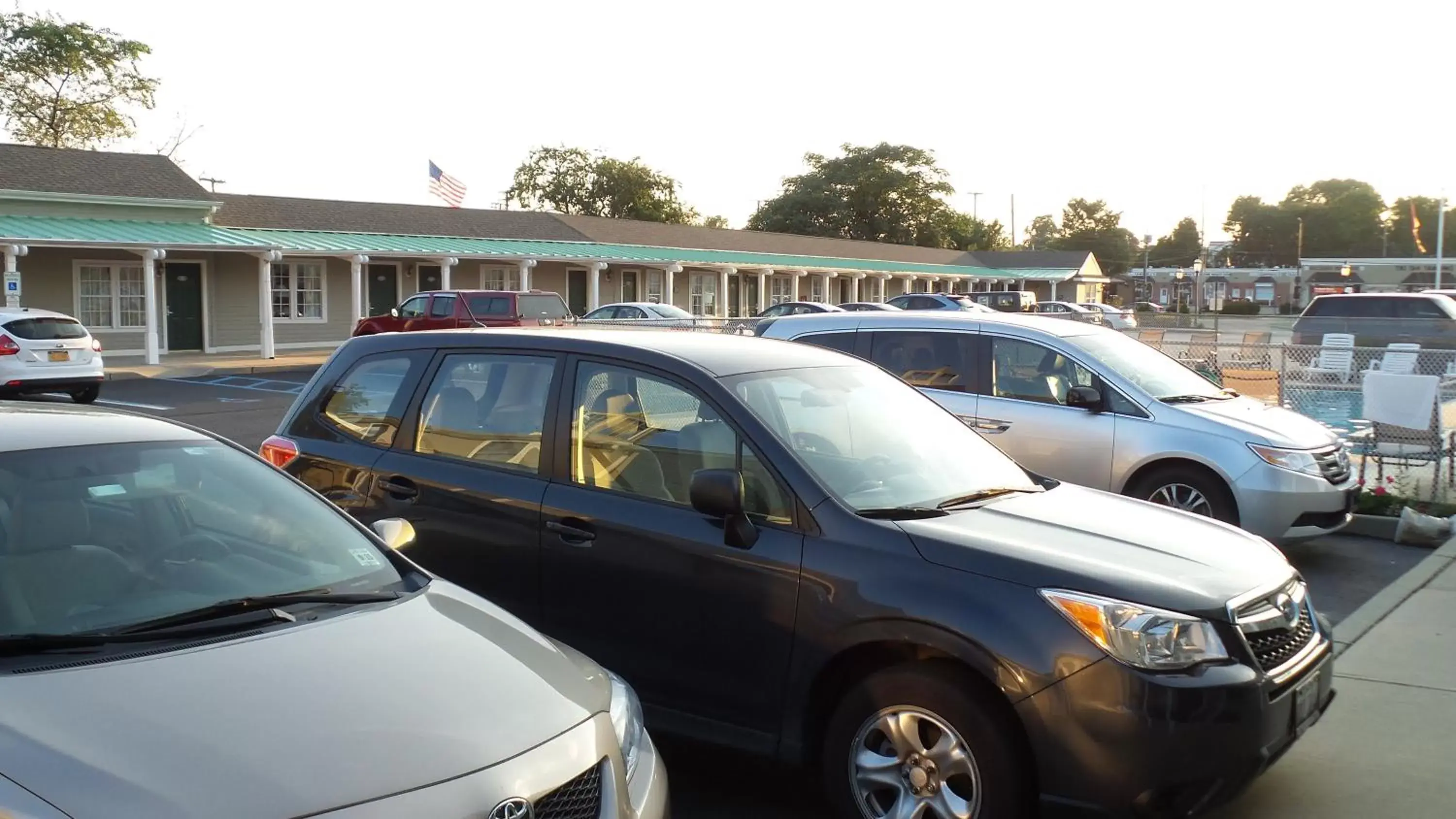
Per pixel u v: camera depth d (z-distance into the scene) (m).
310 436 5.68
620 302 40.22
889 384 5.35
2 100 46.56
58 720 2.53
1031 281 65.38
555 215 42.06
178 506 3.66
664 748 5.03
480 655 3.11
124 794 2.31
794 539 4.16
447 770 2.56
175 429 4.04
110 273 28.66
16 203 27.02
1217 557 4.22
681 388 4.64
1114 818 3.57
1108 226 135.50
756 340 5.45
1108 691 3.58
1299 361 14.11
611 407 4.79
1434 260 56.62
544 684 3.03
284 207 33.91
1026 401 8.48
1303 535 7.89
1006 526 4.23
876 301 53.97
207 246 27.12
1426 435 10.06
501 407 5.11
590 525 4.59
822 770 4.13
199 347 30.50
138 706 2.62
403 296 34.72
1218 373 13.41
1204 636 3.71
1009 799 3.68
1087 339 8.65
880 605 3.90
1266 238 141.00
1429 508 9.68
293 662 2.91
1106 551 4.07
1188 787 3.59
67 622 3.09
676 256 40.00
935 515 4.27
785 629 4.11
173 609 3.22
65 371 18.66
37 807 2.26
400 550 5.12
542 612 4.74
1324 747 5.04
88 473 3.60
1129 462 8.05
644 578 4.44
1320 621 4.42
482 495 4.93
